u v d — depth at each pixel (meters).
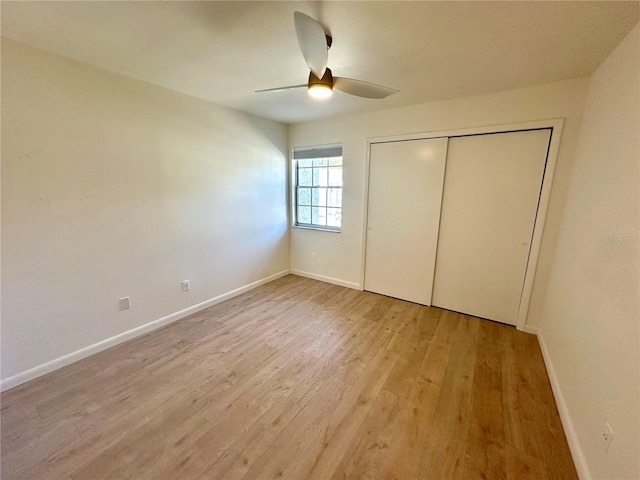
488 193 2.70
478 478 1.31
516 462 1.39
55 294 1.99
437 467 1.36
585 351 1.50
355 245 3.65
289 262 4.36
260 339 2.49
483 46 1.69
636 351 1.04
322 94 1.73
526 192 2.52
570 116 2.22
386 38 1.61
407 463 1.38
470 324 2.79
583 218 1.83
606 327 1.30
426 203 3.05
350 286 3.79
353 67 2.00
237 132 3.20
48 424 1.57
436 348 2.37
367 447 1.46
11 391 1.81
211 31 1.57
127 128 2.26
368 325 2.76
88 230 2.12
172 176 2.63
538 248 2.49
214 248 3.12
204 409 1.70
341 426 1.59
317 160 3.90
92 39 1.66
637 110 1.26
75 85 1.95
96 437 1.50
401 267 3.34
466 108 2.66
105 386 1.88
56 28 1.54
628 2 1.24
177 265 2.77
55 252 1.97
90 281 2.16
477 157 2.70
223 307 3.13
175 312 2.80
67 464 1.35
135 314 2.48
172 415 1.65
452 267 3.02
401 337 2.54
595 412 1.29
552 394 1.85
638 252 1.10
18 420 1.60
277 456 1.41
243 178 3.36
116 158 2.22
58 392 1.81
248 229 3.52
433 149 2.91
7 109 1.70
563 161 2.30
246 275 3.59
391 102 2.83
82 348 2.16
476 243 2.84
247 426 1.58
